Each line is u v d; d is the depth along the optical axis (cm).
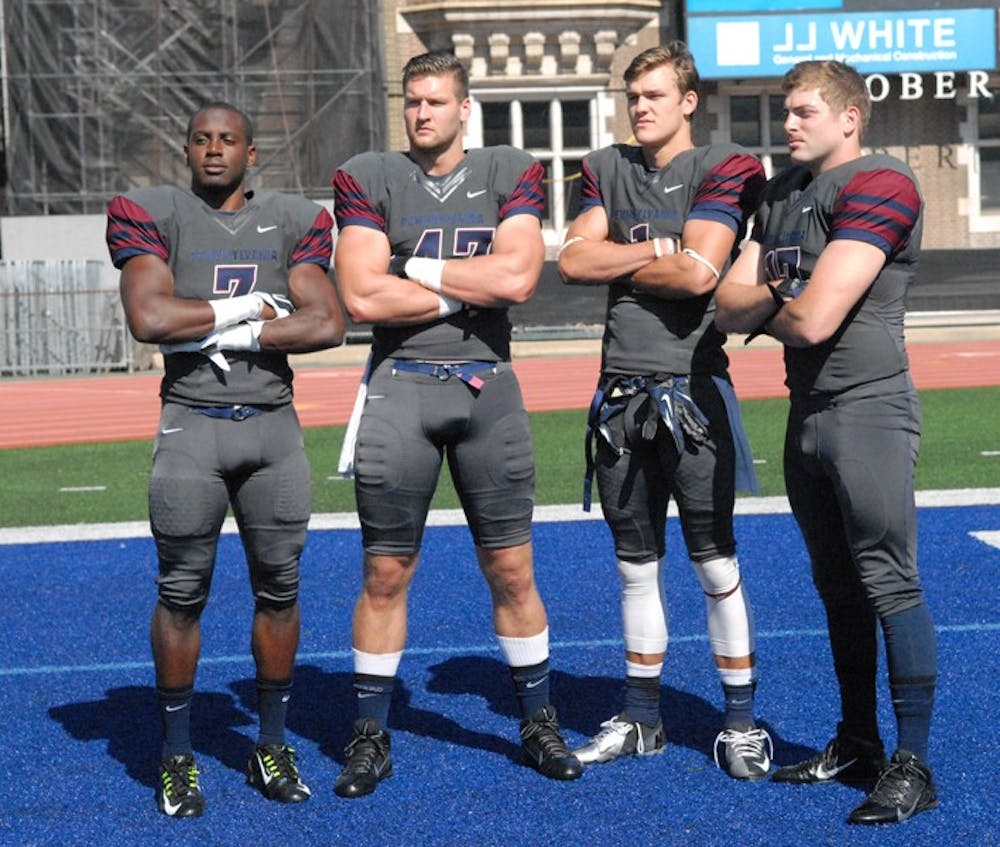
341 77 2719
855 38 2939
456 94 482
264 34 2712
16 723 550
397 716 550
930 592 718
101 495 1105
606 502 500
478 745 516
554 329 2661
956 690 559
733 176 488
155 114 2706
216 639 668
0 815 455
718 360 495
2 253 2700
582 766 486
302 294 463
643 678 502
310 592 756
